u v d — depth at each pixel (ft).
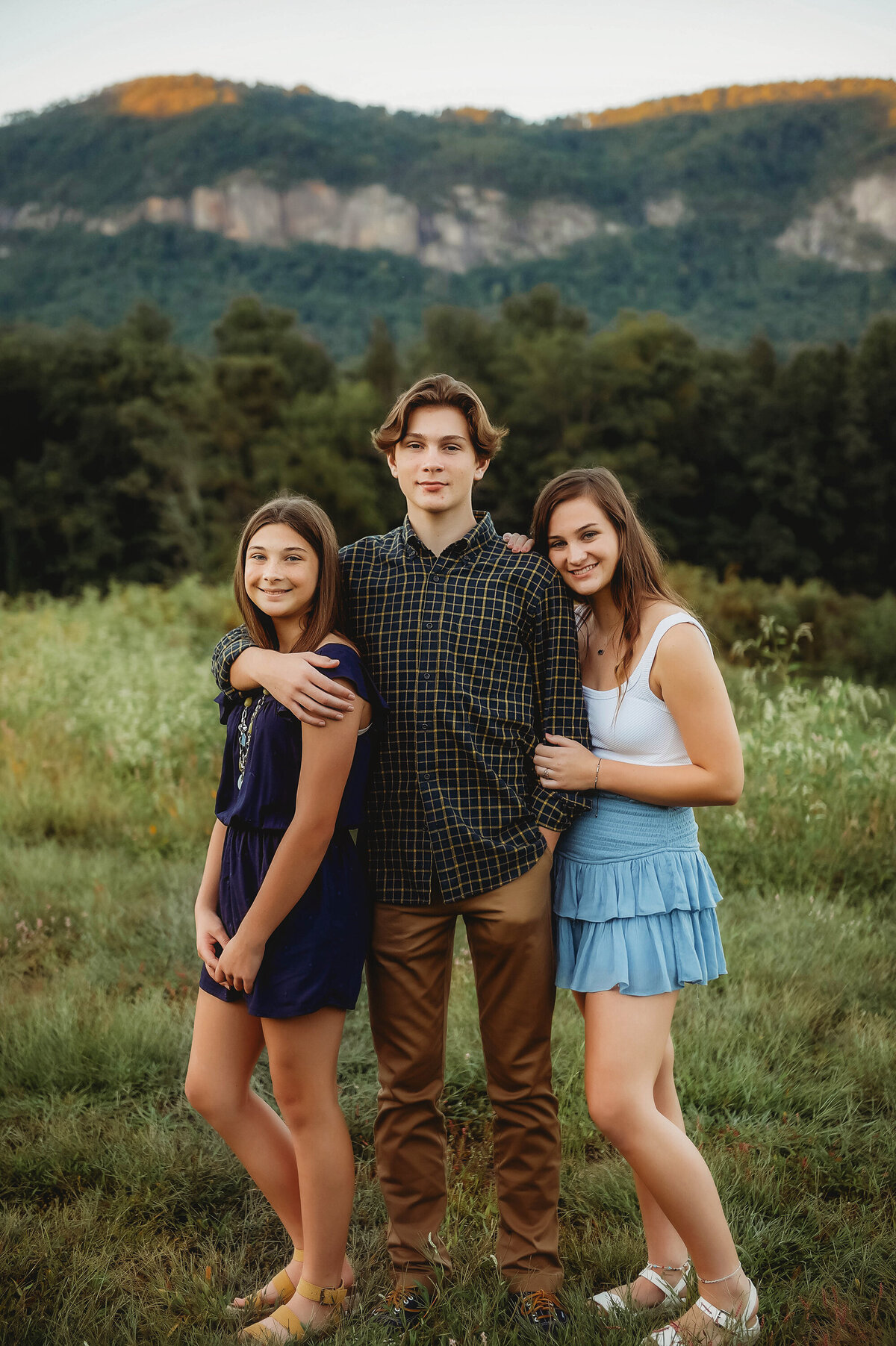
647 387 115.03
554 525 6.51
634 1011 6.09
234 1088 6.28
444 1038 6.60
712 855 14.33
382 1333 5.94
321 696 5.63
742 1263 6.66
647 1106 5.96
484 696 6.31
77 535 103.24
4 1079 8.89
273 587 6.07
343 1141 6.20
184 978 10.98
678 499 115.75
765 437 115.65
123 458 107.14
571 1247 7.00
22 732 19.90
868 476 112.78
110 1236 7.04
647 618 6.35
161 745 18.61
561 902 6.51
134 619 41.34
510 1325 6.07
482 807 6.23
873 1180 7.50
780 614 60.59
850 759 15.83
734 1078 8.73
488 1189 7.66
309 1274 6.20
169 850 15.38
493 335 120.88
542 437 114.21
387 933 6.42
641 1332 5.95
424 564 6.51
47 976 11.26
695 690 6.16
